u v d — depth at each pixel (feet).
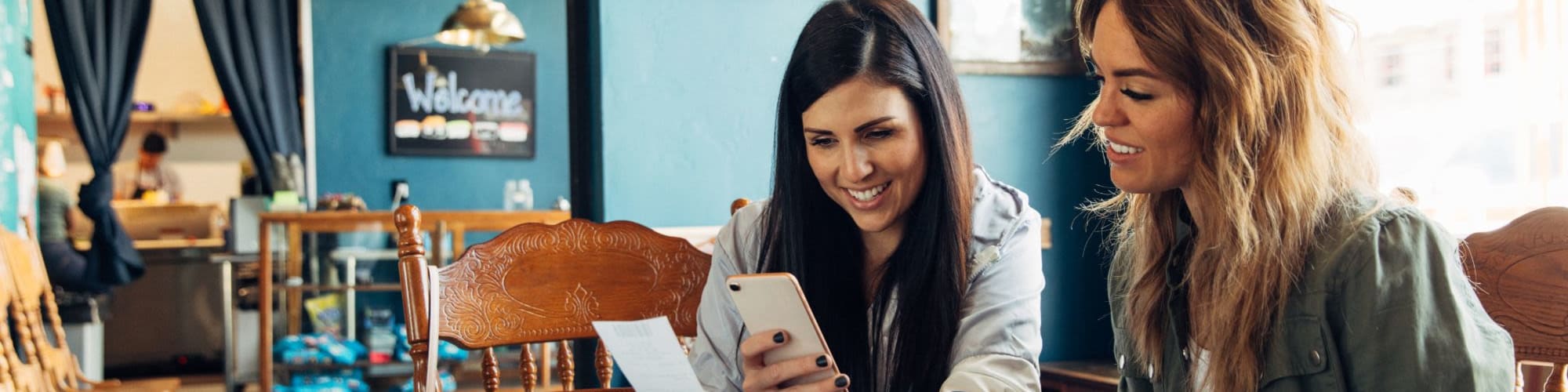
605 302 5.87
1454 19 9.73
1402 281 3.23
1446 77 9.84
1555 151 9.00
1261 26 3.34
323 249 17.81
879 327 4.89
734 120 11.05
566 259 5.83
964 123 4.67
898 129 4.45
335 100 24.47
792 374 3.77
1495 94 9.42
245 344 19.85
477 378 18.34
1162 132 3.42
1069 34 12.52
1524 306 4.62
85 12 20.85
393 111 24.81
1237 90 3.28
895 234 4.90
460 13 20.97
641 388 4.01
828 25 4.54
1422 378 3.15
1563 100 8.95
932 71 4.53
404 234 5.20
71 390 10.59
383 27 24.81
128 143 28.43
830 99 4.42
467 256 5.61
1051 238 12.46
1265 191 3.36
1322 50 3.43
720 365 5.21
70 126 27.58
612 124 10.61
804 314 3.69
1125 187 3.58
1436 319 3.20
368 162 24.75
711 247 10.85
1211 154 3.36
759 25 11.16
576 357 10.43
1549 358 4.55
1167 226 3.99
